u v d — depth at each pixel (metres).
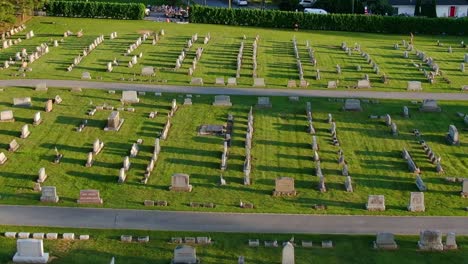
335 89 79.25
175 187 51.28
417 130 65.50
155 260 41.53
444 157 59.44
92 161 56.16
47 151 57.91
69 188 51.09
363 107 72.25
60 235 43.97
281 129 65.19
